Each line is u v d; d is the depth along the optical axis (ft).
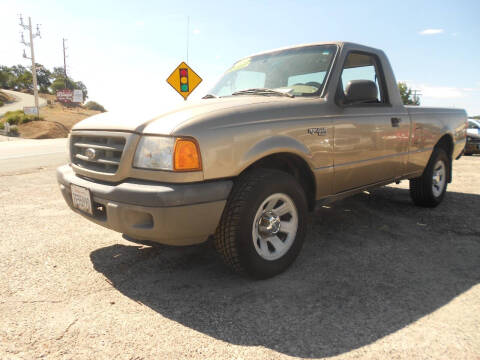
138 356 6.27
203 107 8.95
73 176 9.92
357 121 11.32
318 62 11.62
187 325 7.20
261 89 11.57
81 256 10.65
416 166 14.47
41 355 6.27
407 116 13.62
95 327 7.11
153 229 7.93
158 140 8.02
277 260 9.28
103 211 9.04
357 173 11.60
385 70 13.17
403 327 7.09
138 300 8.18
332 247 11.41
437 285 8.83
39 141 69.67
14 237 12.14
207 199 8.02
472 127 44.60
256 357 6.25
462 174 25.58
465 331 6.96
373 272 9.56
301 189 9.73
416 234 12.59
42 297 8.28
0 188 20.03
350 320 7.33
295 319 7.38
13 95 272.51
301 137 9.66
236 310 7.74
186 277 9.34
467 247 11.35
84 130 9.70
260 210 8.84
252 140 8.68
